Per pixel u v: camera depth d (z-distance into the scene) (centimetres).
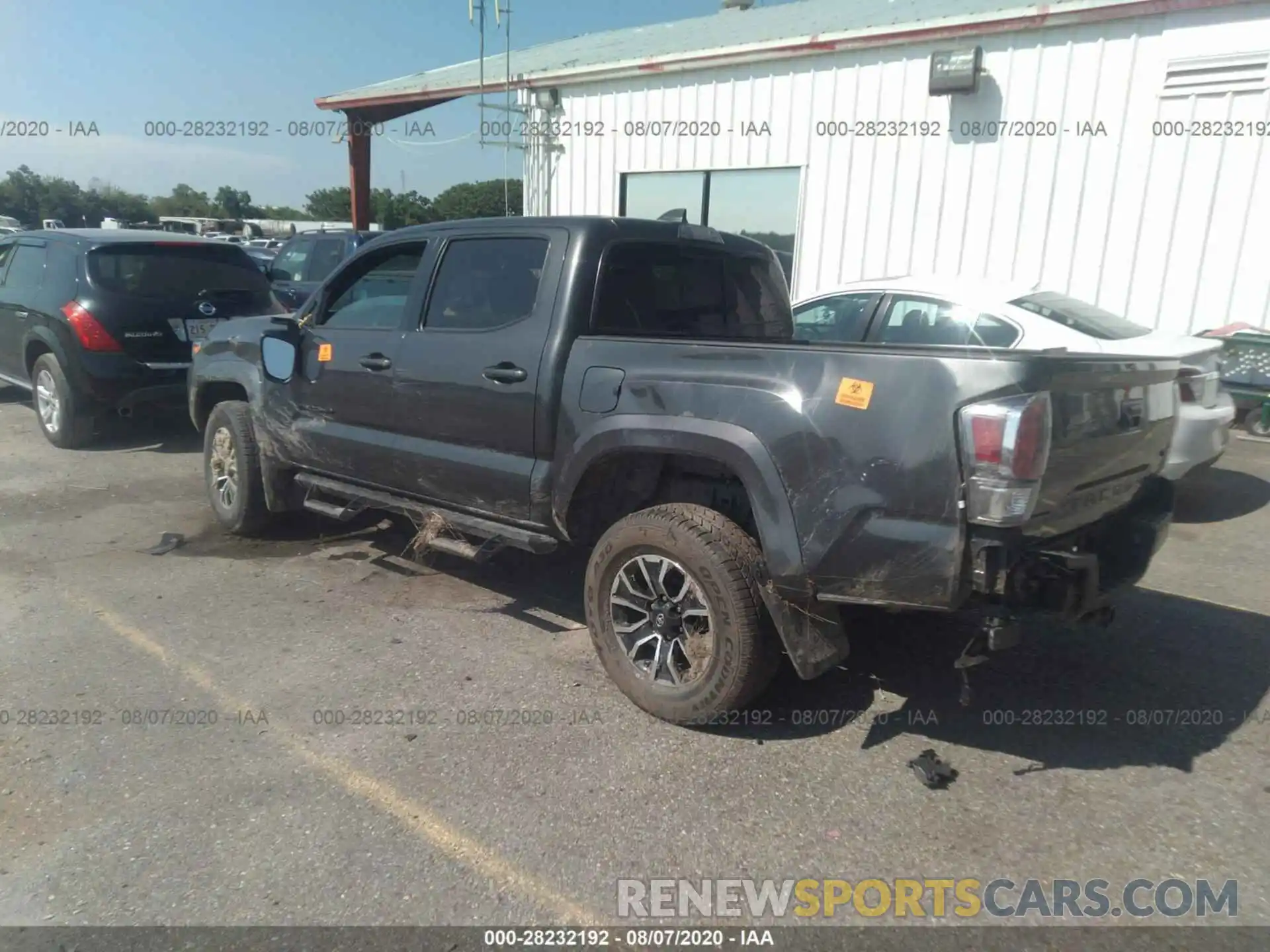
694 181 1262
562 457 394
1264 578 533
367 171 1789
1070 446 306
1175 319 929
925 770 328
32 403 1055
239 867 278
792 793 320
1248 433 880
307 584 516
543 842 292
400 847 288
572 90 1372
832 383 318
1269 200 859
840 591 321
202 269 841
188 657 420
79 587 504
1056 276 988
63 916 258
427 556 564
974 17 966
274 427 544
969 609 311
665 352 363
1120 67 914
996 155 999
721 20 1614
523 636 449
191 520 630
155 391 805
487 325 427
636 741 352
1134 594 508
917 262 1073
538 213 1466
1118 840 296
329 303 517
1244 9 841
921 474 299
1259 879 278
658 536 354
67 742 346
